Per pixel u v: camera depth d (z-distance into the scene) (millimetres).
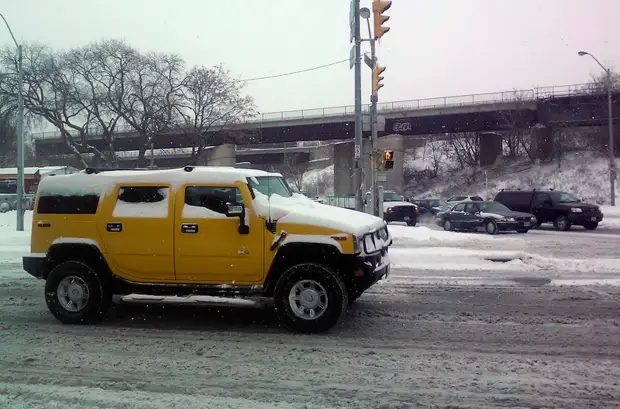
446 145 70938
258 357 5469
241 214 6371
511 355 5461
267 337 6234
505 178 54125
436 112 54000
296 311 6379
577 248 15773
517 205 24922
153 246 6617
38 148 60969
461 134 67062
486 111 53438
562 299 8258
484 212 22234
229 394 4461
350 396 4402
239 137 46656
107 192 6863
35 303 8203
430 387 4586
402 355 5500
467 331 6426
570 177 48531
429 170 67938
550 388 4527
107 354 5602
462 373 4930
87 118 41906
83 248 6910
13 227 23828
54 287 6910
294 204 6812
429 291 8953
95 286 6828
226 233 6461
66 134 41531
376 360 5340
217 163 50156
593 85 49562
